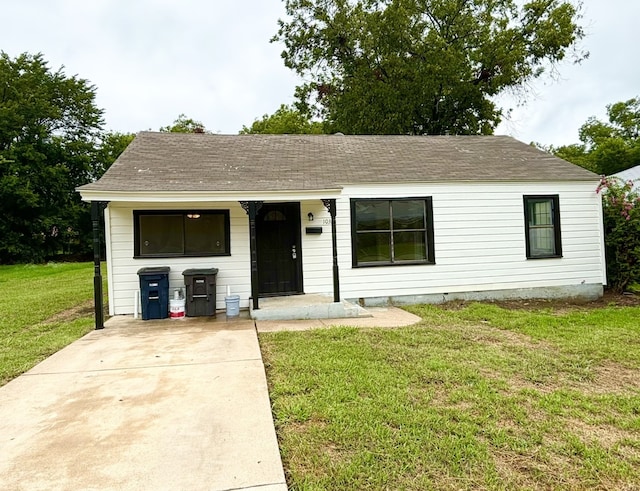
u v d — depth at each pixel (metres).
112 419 3.00
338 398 3.32
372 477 2.26
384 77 20.97
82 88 26.31
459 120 21.56
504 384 3.66
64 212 24.11
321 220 8.29
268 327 6.19
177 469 2.33
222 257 7.86
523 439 2.69
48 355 4.87
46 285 12.48
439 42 18.91
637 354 4.60
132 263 7.48
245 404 3.25
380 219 8.41
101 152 26.59
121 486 2.17
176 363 4.38
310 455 2.49
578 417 3.04
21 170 22.11
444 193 8.53
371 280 8.34
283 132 33.72
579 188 9.06
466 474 2.30
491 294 8.77
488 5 20.11
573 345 4.97
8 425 2.93
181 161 8.39
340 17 20.72
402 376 3.86
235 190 6.71
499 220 8.75
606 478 2.28
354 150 10.06
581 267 9.11
